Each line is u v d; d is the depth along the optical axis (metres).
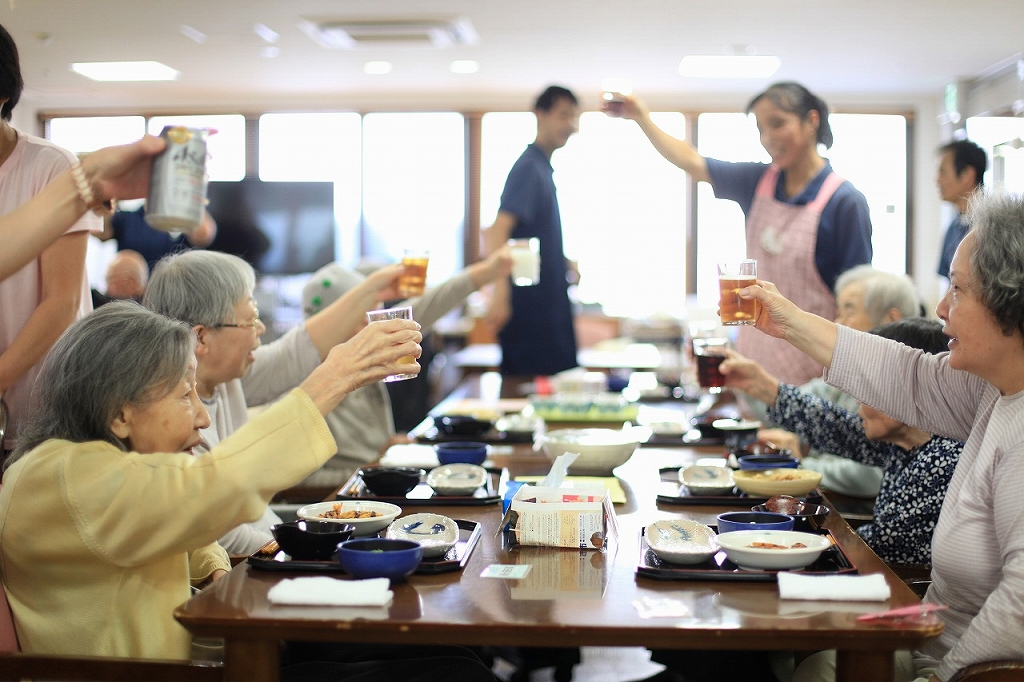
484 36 6.53
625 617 1.31
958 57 7.03
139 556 1.46
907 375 1.84
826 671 1.71
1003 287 1.49
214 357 2.07
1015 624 1.40
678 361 5.65
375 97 8.70
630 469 2.48
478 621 1.29
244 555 2.02
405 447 2.65
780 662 2.08
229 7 5.80
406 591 1.43
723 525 1.66
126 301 1.64
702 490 2.10
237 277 2.08
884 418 2.04
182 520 1.43
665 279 8.92
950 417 1.83
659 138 3.80
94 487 1.46
